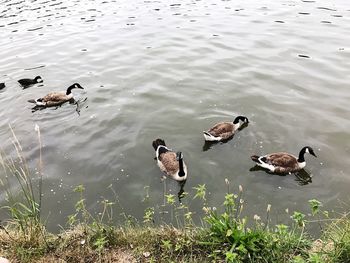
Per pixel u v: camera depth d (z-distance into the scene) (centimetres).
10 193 998
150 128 1295
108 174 1097
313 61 1714
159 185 1059
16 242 651
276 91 1484
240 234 600
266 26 2139
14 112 1445
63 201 994
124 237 663
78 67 1783
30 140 1253
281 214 929
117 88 1562
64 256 630
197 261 597
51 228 902
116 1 2812
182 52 1859
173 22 2283
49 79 1689
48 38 2148
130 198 1007
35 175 1088
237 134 1262
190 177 1084
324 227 844
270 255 577
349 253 571
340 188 1006
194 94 1486
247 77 1595
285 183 1051
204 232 652
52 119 1382
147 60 1798
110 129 1298
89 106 1448
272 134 1248
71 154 1178
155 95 1494
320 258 552
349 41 1903
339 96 1434
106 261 618
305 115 1329
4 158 1162
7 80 1700
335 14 2291
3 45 2081
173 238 653
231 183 1053
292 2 2564
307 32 2031
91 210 962
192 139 1245
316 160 1128
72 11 2630
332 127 1257
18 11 2689
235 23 2209
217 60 1756
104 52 1922
